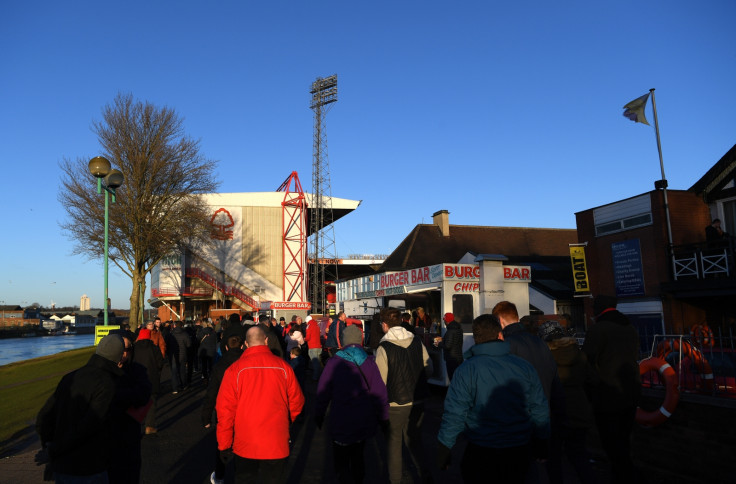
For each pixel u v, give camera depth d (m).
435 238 41.41
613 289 19.00
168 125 35.56
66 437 3.84
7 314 171.62
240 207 61.69
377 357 5.56
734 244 14.79
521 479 3.61
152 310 79.62
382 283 15.05
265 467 4.33
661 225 17.09
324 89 65.88
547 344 5.01
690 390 6.29
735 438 5.42
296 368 10.02
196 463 7.10
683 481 5.80
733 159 16.34
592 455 6.82
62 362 26.52
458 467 6.61
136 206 34.09
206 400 5.79
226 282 59.72
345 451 5.00
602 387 5.12
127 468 4.98
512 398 3.60
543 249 41.94
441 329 11.80
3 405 13.70
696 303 16.95
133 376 5.16
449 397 3.69
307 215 67.44
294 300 61.03
